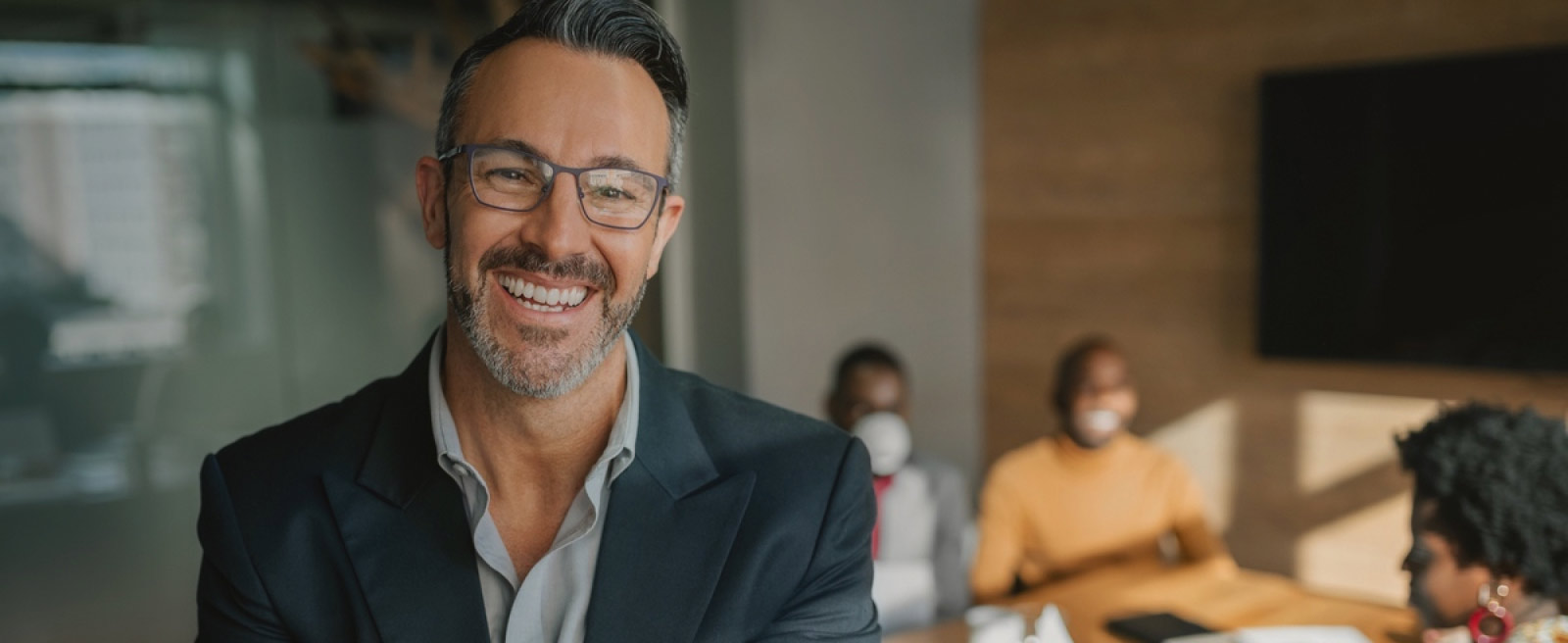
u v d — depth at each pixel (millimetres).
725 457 969
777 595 919
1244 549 3432
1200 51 3426
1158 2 3506
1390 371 3113
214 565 924
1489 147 2875
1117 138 3643
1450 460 1526
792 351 3959
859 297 4062
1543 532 1464
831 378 4062
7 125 2939
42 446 3070
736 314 3900
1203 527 2734
